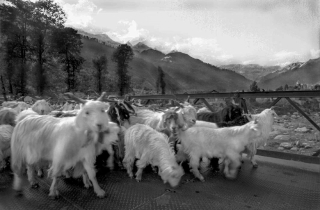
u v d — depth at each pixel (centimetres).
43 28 4016
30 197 418
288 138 1000
